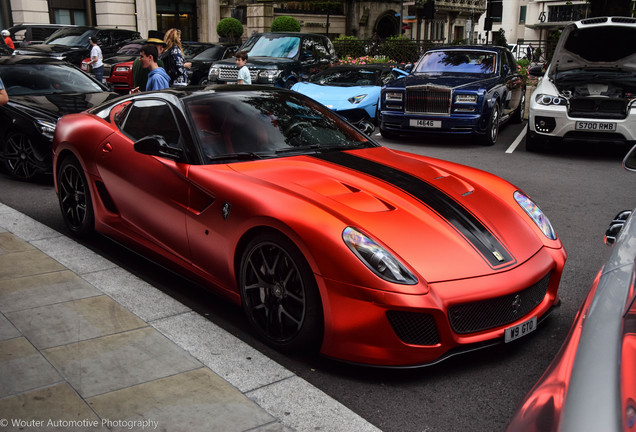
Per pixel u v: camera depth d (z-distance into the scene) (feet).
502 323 9.68
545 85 31.71
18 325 10.70
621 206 21.31
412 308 8.77
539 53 105.81
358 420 8.27
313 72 48.34
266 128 12.98
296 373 9.65
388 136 37.99
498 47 39.58
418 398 9.02
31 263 13.87
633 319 4.96
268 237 10.01
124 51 57.52
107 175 13.96
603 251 16.26
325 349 9.52
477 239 10.09
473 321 9.38
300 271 9.55
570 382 4.55
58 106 23.50
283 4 104.83
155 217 12.68
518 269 9.93
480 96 33.01
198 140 12.16
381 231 9.59
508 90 37.58
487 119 33.58
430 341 9.08
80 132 14.99
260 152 12.35
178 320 11.13
